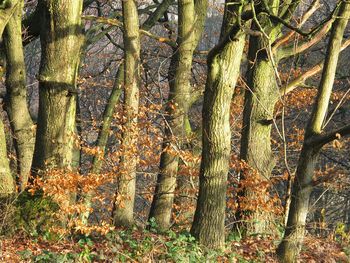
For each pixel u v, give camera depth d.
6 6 12.13
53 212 11.67
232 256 11.09
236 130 17.16
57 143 12.43
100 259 10.41
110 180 12.76
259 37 13.66
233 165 13.70
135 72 13.80
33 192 11.64
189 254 10.56
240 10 10.23
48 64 12.34
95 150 13.12
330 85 10.51
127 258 10.49
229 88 11.03
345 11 10.29
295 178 10.80
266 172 13.81
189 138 15.00
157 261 10.45
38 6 14.36
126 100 13.67
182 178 15.53
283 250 11.02
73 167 13.41
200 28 16.05
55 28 12.25
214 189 11.20
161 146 14.96
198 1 16.09
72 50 12.38
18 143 14.52
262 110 13.75
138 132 13.59
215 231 11.23
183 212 15.39
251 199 13.25
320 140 10.32
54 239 11.46
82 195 12.87
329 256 11.70
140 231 12.27
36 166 12.46
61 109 12.39
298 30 10.30
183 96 15.08
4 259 10.23
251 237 12.95
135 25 13.85
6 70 14.70
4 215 11.41
